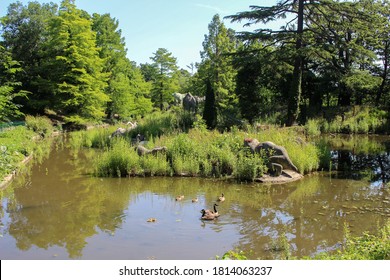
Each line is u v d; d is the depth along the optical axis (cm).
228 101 3550
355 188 1263
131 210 1021
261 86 3312
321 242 787
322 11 2869
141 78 5931
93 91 3700
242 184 1319
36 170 1620
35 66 3928
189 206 1054
